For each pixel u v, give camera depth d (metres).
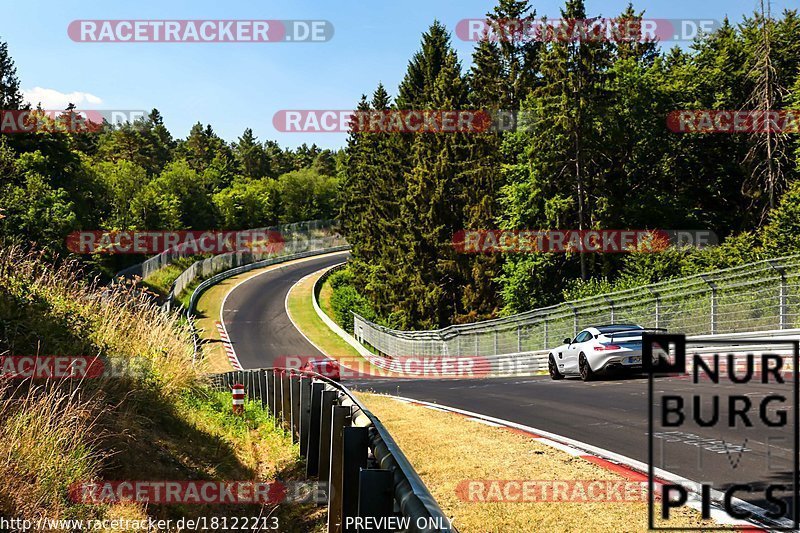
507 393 17.19
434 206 56.94
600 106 43.31
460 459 8.24
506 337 36.69
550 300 44.09
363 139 85.25
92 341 9.91
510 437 9.70
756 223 42.03
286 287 81.62
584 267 42.62
